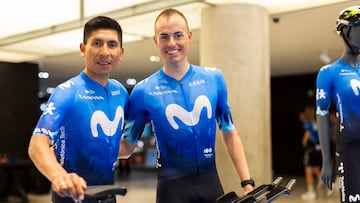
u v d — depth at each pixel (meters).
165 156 2.20
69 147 1.87
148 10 5.20
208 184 2.17
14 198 8.49
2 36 7.13
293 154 13.73
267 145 5.11
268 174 5.11
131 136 2.29
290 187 1.97
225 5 4.93
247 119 4.91
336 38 7.81
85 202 1.56
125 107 2.17
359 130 2.49
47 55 8.73
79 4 5.88
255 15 4.98
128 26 6.08
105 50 1.89
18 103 9.56
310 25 6.79
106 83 2.01
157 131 2.21
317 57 10.05
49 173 1.47
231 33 4.91
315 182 10.97
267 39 5.19
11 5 6.46
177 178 2.17
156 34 2.17
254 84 4.96
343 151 2.54
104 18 1.93
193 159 2.17
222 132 2.36
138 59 10.21
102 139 1.92
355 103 2.52
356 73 2.56
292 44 8.41
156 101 2.20
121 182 11.28
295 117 13.73
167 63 2.20
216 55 4.95
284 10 5.31
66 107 1.84
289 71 12.77
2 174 8.28
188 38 2.21
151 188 9.91
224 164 4.79
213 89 2.26
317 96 2.71
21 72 9.66
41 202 8.08
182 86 2.21
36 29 6.60
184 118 2.18
